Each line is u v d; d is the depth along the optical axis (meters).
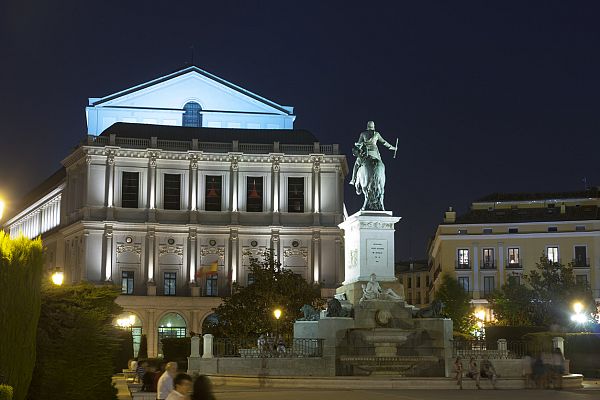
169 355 57.47
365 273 40.16
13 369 17.97
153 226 95.06
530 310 78.19
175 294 95.75
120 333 27.95
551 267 80.56
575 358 49.34
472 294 99.00
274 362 38.34
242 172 98.81
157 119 106.06
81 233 94.81
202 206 97.69
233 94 107.75
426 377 36.44
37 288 18.69
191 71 106.69
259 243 98.00
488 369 35.53
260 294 72.19
